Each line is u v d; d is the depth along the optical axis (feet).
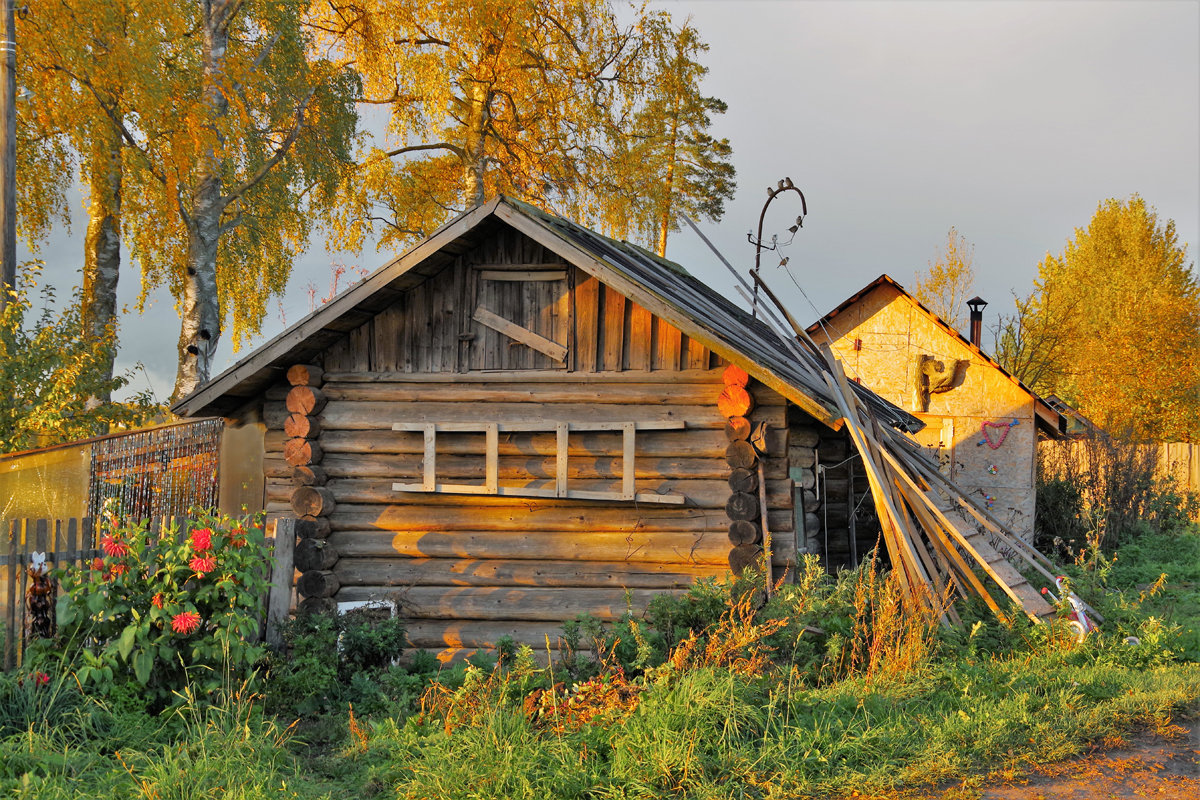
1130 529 59.41
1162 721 20.24
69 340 44.68
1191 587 42.39
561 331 32.14
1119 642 26.30
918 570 27.99
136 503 39.11
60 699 20.72
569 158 78.64
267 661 25.84
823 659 24.58
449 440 32.24
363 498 32.65
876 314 66.80
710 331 28.71
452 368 32.73
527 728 19.43
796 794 16.67
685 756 17.38
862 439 29.86
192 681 22.75
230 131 57.57
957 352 65.00
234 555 23.57
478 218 30.01
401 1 71.31
